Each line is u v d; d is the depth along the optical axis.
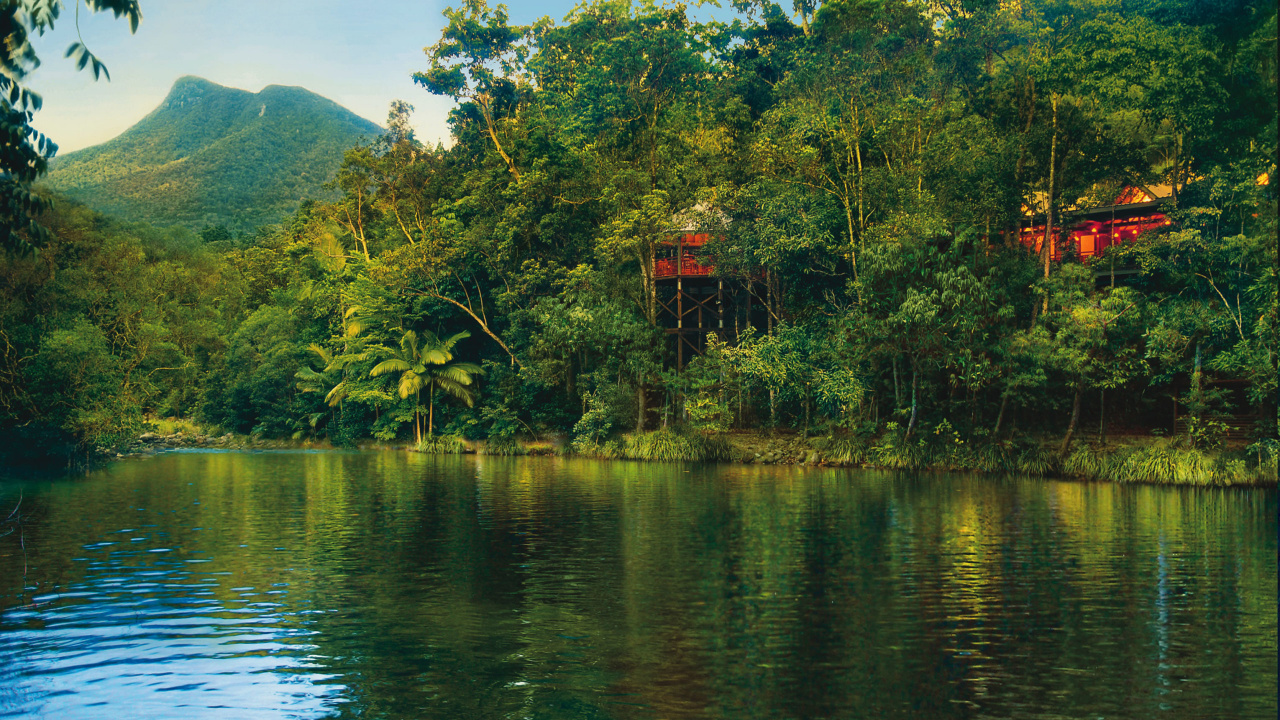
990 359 31.66
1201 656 9.38
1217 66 28.47
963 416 33.41
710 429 39.16
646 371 40.44
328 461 40.38
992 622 10.74
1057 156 33.31
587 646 9.80
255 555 15.22
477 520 19.50
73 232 36.25
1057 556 14.98
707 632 10.34
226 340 63.97
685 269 42.78
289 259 66.12
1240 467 25.59
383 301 50.19
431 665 9.15
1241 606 11.50
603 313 40.75
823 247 37.75
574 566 14.20
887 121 37.78
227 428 60.28
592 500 23.31
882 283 32.75
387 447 51.38
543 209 47.22
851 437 35.25
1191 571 13.75
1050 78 33.94
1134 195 36.91
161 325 37.94
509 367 48.19
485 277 50.16
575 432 43.06
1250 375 26.25
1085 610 11.30
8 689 8.42
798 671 8.91
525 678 8.73
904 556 15.07
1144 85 31.88
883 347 32.47
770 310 41.06
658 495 24.52
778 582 12.98
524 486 27.33
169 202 153.62
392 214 56.06
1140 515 20.03
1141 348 29.83
